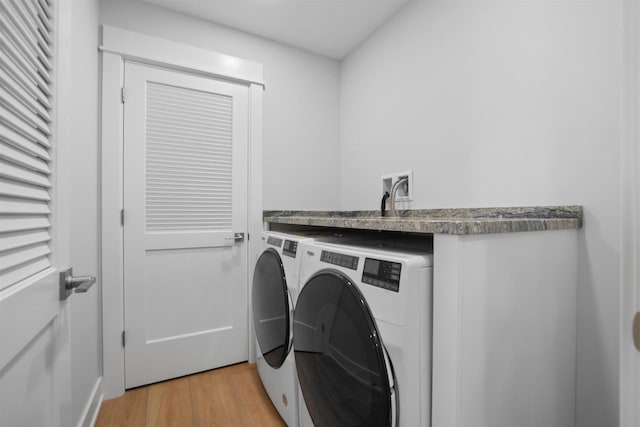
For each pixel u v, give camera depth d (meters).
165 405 1.51
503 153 1.25
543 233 0.89
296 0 1.72
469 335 0.70
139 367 1.68
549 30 1.10
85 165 1.34
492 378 0.75
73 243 1.19
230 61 1.93
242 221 1.99
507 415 0.79
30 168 0.58
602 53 0.96
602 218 0.95
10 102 0.50
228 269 1.94
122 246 1.65
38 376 0.60
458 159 1.44
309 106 2.27
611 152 0.94
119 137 1.63
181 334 1.80
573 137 1.03
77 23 1.24
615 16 0.93
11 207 0.50
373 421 0.77
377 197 2.01
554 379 0.92
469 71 1.39
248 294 2.00
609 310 0.94
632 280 0.45
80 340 1.25
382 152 1.96
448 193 1.50
